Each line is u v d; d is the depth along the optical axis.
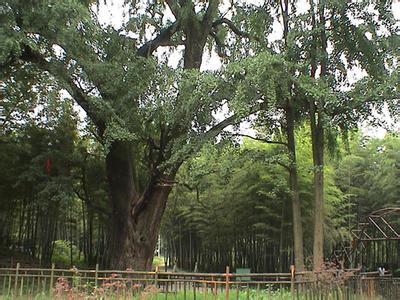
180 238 26.86
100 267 21.09
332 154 15.57
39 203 18.44
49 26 11.79
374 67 13.74
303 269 14.58
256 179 20.23
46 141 18.55
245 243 23.05
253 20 15.23
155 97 13.63
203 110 13.70
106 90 13.93
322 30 14.16
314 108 14.70
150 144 15.05
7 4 11.25
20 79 14.25
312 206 19.38
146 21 16.16
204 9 17.86
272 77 12.56
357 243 18.38
